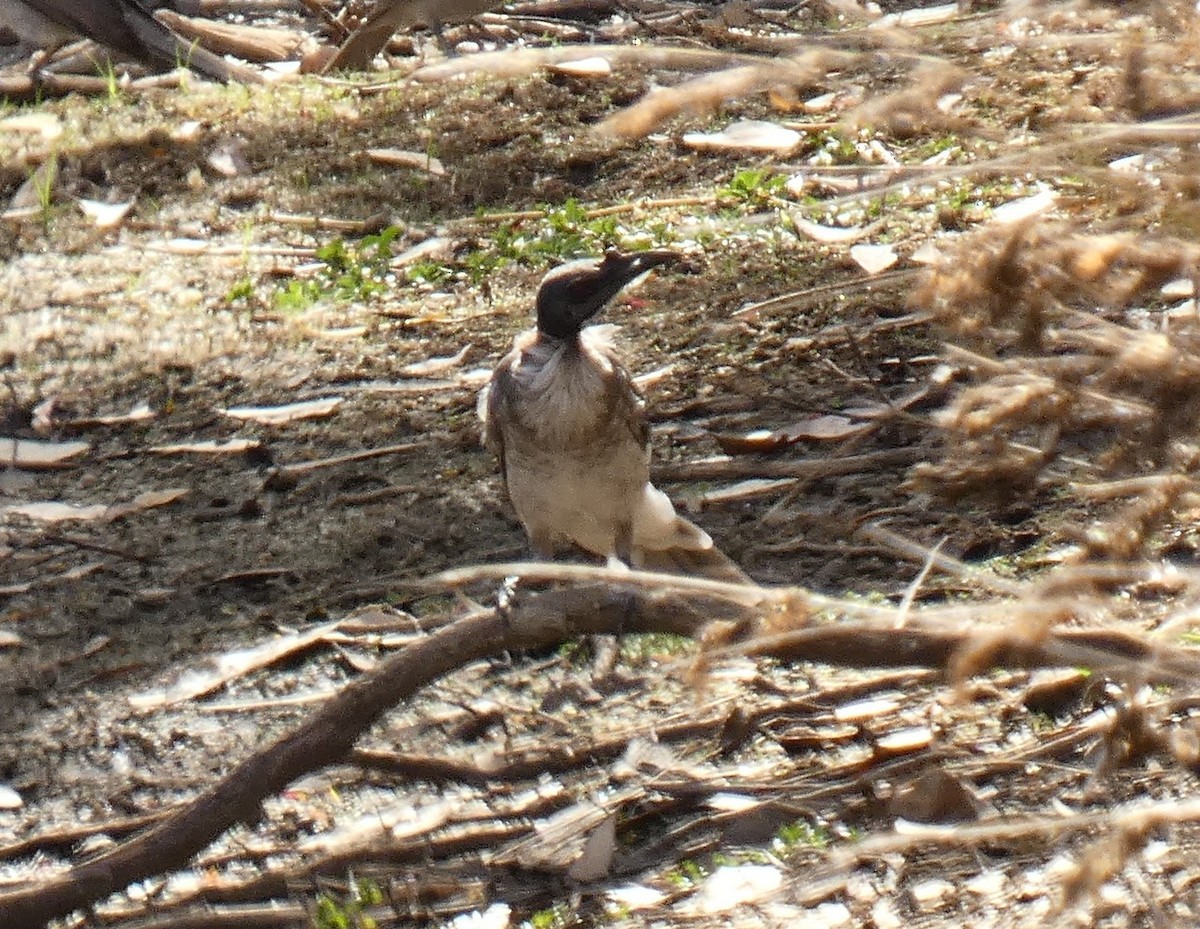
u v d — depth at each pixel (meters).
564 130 17.80
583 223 15.50
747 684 9.08
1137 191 5.02
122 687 9.80
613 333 13.31
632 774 8.51
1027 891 7.11
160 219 16.66
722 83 4.89
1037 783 7.87
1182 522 7.89
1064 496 9.35
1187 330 5.02
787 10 19.55
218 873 8.06
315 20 22.84
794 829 7.86
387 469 11.95
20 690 9.83
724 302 13.70
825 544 10.43
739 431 11.84
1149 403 4.95
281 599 10.55
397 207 16.58
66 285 15.29
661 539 10.00
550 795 8.42
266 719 9.41
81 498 11.93
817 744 8.52
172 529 11.45
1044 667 5.80
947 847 7.51
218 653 10.03
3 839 8.58
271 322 14.31
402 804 8.48
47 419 13.02
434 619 10.16
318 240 16.09
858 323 13.01
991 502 5.70
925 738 8.36
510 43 20.50
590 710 9.12
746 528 10.73
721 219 15.18
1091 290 4.87
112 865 7.08
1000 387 5.06
